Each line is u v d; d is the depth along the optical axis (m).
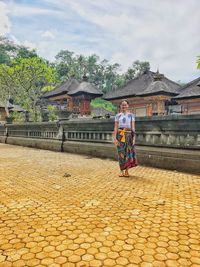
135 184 4.59
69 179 5.06
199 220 2.85
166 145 6.27
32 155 9.17
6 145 14.48
